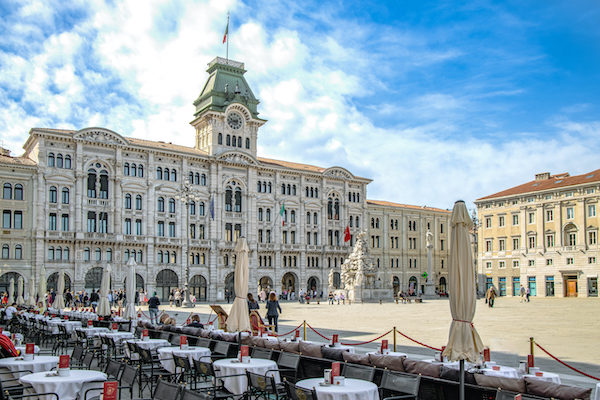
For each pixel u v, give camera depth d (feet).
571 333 121.49
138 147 302.45
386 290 295.48
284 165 372.99
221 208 331.57
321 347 60.03
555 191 351.25
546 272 352.69
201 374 64.85
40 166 274.36
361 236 299.58
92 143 288.51
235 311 72.33
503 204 382.83
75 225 281.13
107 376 52.75
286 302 311.68
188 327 85.61
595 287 327.47
